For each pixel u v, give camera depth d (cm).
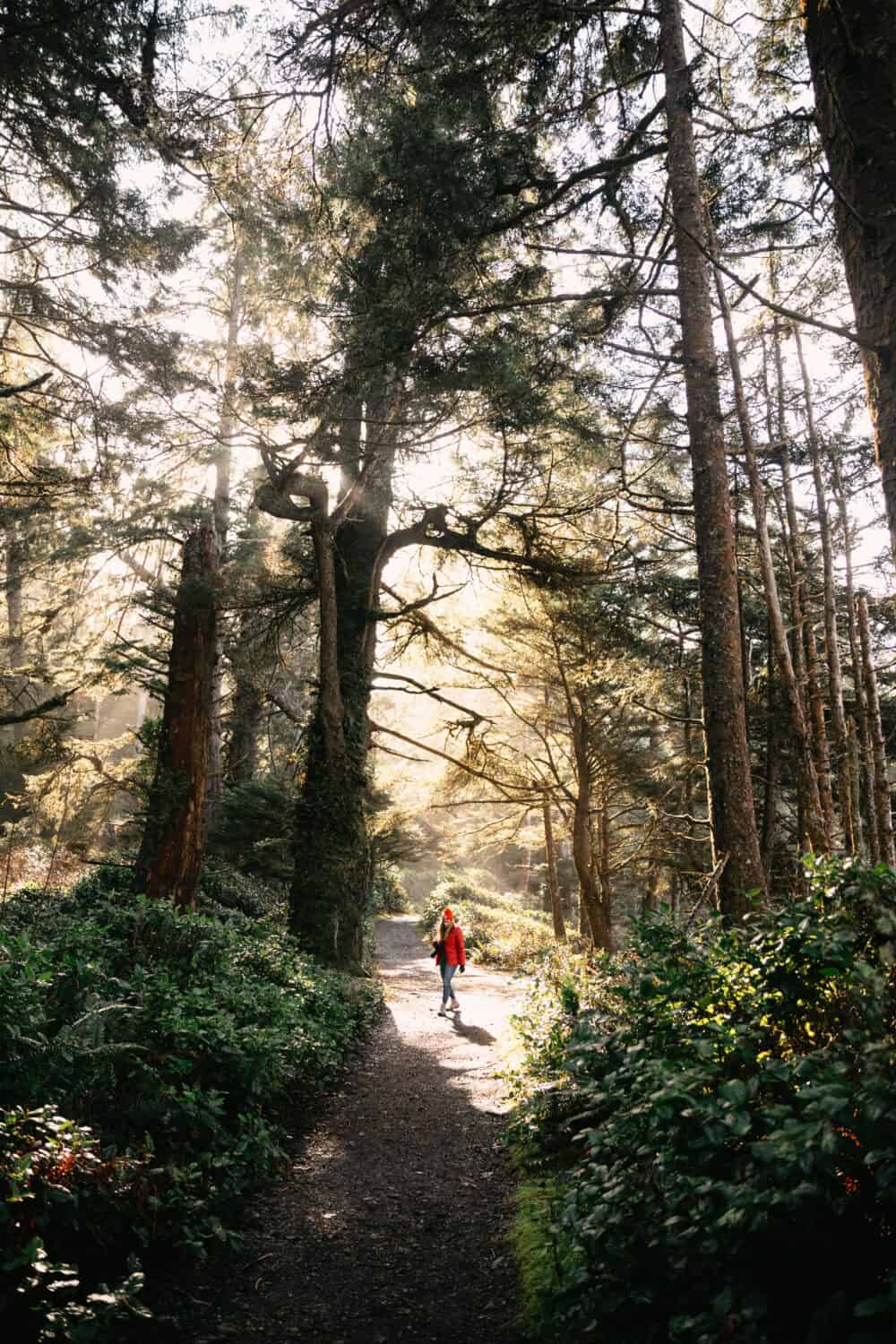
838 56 344
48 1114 375
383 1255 455
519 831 2634
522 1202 495
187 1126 494
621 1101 360
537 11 711
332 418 979
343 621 1762
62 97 954
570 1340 316
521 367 951
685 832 1791
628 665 1609
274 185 787
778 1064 267
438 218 811
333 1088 823
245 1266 436
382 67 654
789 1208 224
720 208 912
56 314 1223
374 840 2398
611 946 1852
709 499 849
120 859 1573
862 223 337
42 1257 320
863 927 301
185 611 1055
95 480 1376
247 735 2645
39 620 2111
